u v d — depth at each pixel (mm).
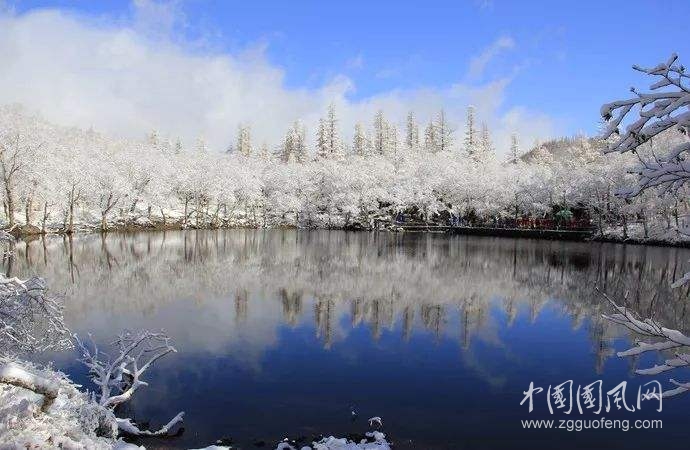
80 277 28438
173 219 71250
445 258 39469
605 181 52062
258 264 34969
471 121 107000
